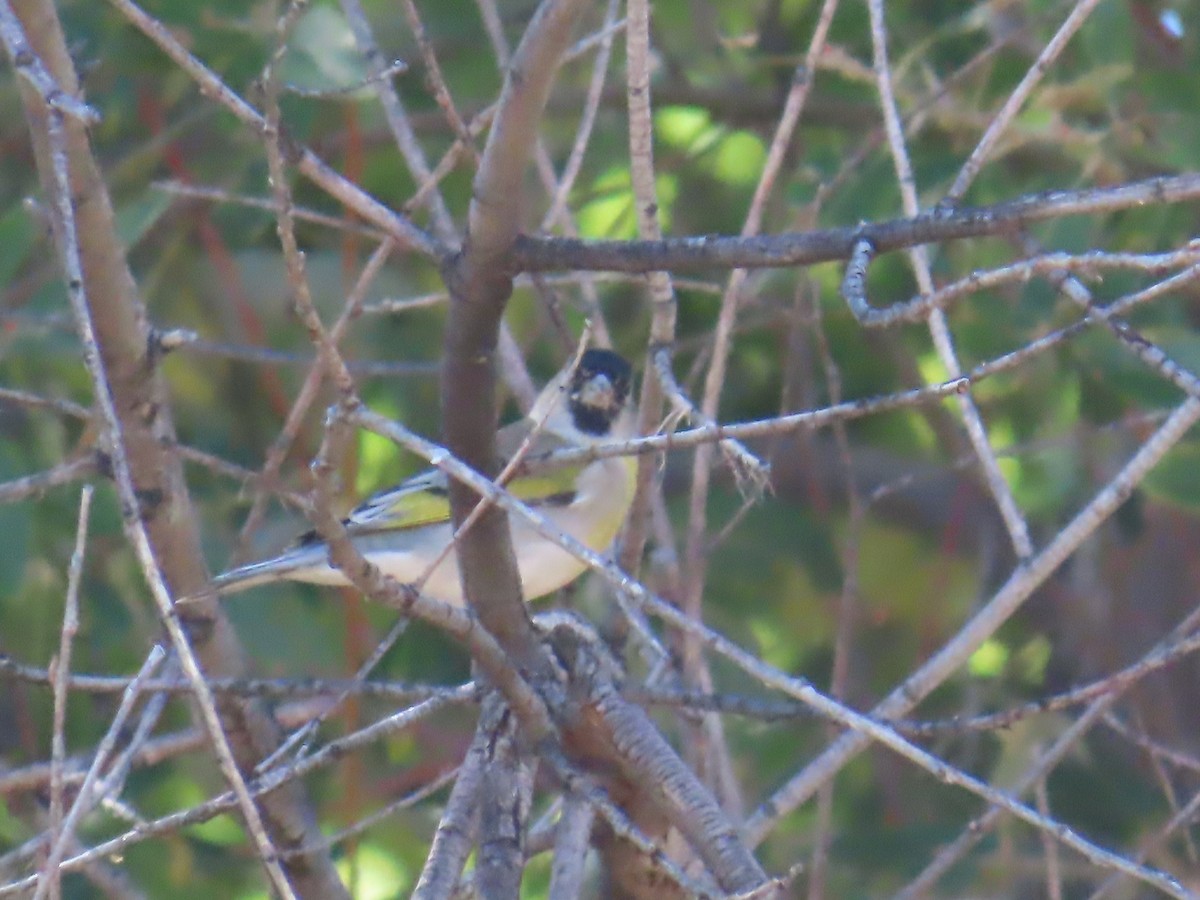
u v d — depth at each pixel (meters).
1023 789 8.47
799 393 12.02
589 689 7.31
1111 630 12.09
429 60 7.02
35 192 10.93
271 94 5.20
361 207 7.16
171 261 11.27
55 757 5.66
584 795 6.57
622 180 12.27
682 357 12.27
